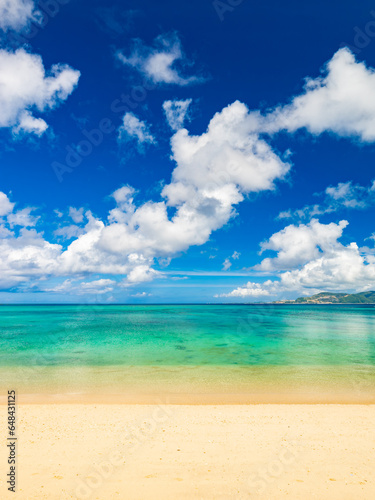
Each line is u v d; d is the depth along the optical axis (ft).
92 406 38.11
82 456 23.62
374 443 26.61
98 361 70.85
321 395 44.34
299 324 178.70
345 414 35.01
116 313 317.22
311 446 25.86
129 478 20.38
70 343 100.94
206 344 98.73
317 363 68.54
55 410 36.32
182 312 342.64
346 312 359.87
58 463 22.43
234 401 41.22
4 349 89.51
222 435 28.30
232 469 21.74
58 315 277.03
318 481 20.20
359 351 84.94
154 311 373.20
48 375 56.44
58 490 18.86
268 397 43.19
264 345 96.07
